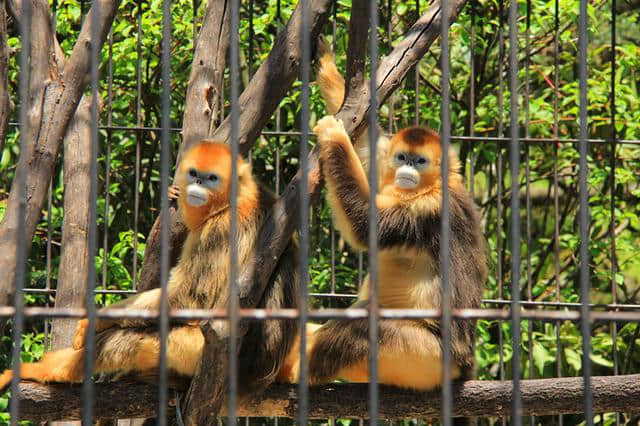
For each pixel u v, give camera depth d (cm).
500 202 1024
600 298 1451
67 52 1135
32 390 650
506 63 1331
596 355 1262
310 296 999
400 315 451
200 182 707
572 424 1284
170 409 662
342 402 689
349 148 716
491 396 696
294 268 702
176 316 452
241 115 736
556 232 1024
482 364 1182
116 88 1288
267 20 1152
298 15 741
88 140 912
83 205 891
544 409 696
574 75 1378
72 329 865
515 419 446
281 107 1262
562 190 1485
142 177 1314
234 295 443
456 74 1388
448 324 446
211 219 704
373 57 462
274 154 1280
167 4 460
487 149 1274
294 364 712
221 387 615
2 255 613
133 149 1301
